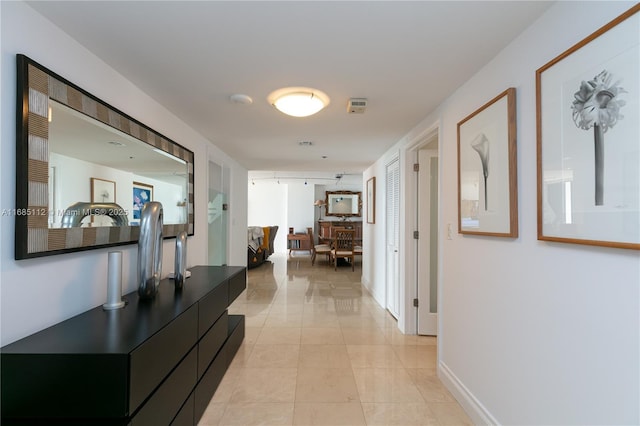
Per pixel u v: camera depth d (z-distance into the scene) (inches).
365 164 201.3
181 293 74.9
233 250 193.8
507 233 60.3
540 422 52.9
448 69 71.3
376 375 93.7
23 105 46.2
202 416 73.2
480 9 50.6
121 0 47.8
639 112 35.9
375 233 184.2
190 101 90.1
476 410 71.7
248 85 79.7
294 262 330.3
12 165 45.6
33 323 49.2
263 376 92.2
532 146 54.9
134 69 70.9
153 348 48.4
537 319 53.7
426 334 126.1
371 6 49.6
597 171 41.2
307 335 125.0
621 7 39.1
